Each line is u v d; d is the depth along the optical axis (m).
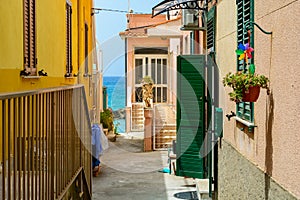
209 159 7.45
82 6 12.12
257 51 4.55
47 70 7.26
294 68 3.40
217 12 7.05
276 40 3.88
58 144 4.70
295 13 3.38
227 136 6.15
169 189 8.80
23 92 3.37
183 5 8.86
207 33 8.09
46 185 4.17
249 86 4.05
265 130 4.20
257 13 4.54
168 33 13.83
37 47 6.54
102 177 9.98
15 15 5.41
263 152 4.27
